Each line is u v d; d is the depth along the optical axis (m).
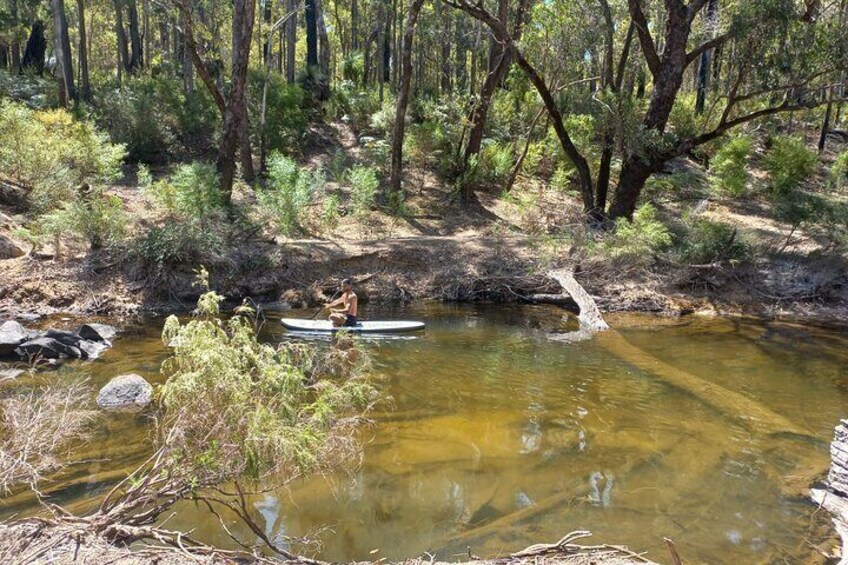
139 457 5.62
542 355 9.80
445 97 20.56
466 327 11.55
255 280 12.66
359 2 34.47
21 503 4.79
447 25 29.20
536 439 6.54
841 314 13.13
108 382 7.43
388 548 4.45
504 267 14.27
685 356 10.06
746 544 4.68
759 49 13.88
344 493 5.21
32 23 26.67
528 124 22.83
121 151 15.88
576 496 5.33
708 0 15.42
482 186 20.28
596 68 18.70
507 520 4.89
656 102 15.38
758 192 21.52
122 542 3.76
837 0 16.70
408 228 16.83
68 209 11.94
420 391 7.91
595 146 19.53
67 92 19.33
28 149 13.41
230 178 15.05
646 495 5.39
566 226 15.47
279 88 21.80
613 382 8.54
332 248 14.10
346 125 24.14
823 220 16.39
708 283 13.99
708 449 6.42
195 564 3.50
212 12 20.92
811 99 14.74
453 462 5.89
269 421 4.05
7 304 10.53
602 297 13.46
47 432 4.96
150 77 23.77
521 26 18.12
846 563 4.35
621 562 3.87
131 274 11.80
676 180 21.91
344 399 4.93
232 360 4.18
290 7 24.50
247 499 5.02
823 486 5.66
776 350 10.51
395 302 13.30
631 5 14.94
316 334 10.58
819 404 7.93
